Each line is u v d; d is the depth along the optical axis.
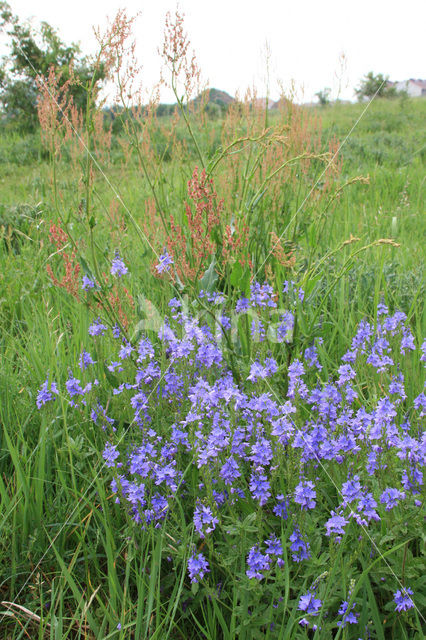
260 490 1.92
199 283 3.08
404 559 1.77
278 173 4.07
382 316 3.27
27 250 5.24
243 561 1.90
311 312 2.91
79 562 2.26
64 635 1.86
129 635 1.82
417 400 2.14
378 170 9.54
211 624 1.90
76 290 2.94
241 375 2.81
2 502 2.31
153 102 3.73
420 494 1.96
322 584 1.78
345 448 2.04
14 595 2.18
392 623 1.85
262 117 4.45
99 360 2.89
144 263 4.19
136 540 2.16
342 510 2.00
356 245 4.64
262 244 3.96
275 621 1.84
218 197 3.91
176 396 2.54
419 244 5.68
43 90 3.09
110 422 2.47
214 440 1.98
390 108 21.88
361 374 2.99
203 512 1.88
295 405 2.26
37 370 3.15
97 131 4.19
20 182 10.77
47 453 2.60
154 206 4.18
